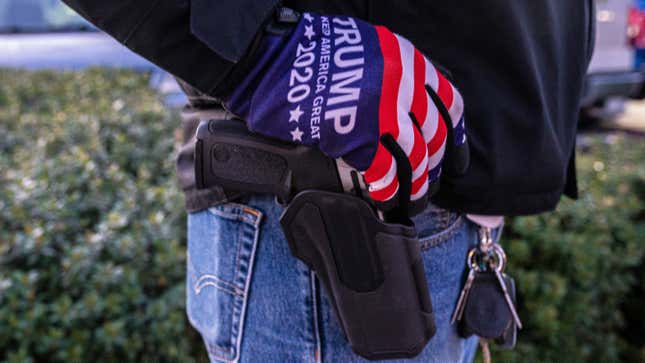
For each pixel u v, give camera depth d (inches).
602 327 84.5
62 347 59.6
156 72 166.9
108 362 62.6
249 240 29.3
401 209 26.0
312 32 24.8
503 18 28.5
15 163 94.0
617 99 225.6
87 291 64.1
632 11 209.0
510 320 33.2
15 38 188.7
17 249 65.7
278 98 24.3
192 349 69.6
